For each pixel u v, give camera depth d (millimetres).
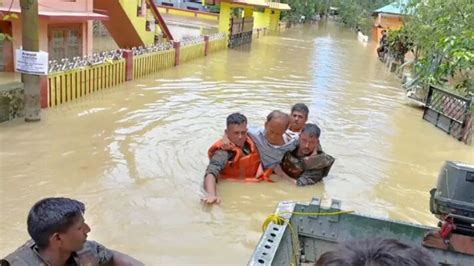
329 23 65750
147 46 14414
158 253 4238
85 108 9156
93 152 6703
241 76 15203
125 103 9852
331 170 6852
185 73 14664
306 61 21328
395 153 8102
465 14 10781
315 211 3453
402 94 14414
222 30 23891
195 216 5027
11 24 10781
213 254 4309
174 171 6238
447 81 11867
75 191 5379
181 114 9320
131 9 14844
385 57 23734
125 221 4785
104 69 10961
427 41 13258
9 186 5375
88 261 2926
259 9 36625
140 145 7188
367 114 11203
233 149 6016
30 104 7844
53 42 11414
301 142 6145
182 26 31453
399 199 5992
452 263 3096
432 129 10227
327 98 12727
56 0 11281
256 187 5934
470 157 8227
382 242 1218
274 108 10750
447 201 2941
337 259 1167
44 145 6844
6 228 4445
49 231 2666
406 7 18047
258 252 2633
